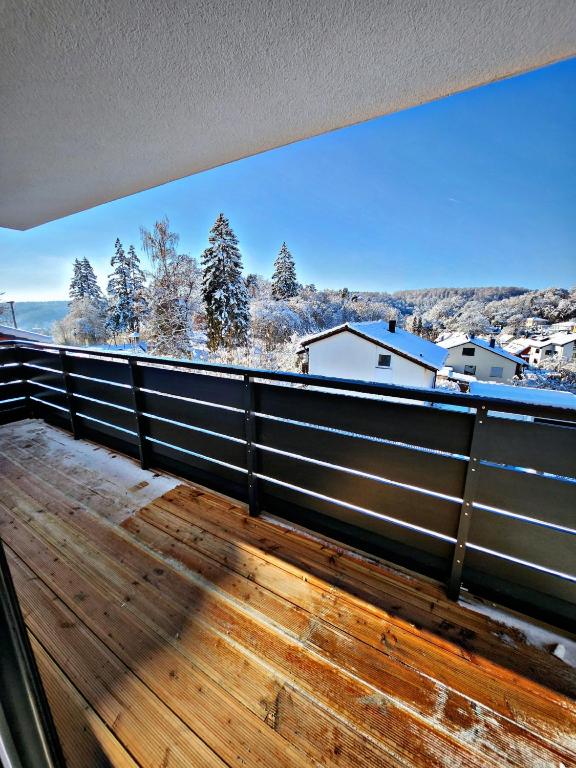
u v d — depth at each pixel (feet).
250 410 5.72
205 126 4.54
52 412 10.66
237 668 3.46
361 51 3.11
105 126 4.49
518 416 4.11
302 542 5.42
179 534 5.62
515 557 4.01
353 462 4.93
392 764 2.73
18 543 5.42
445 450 4.20
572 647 3.73
